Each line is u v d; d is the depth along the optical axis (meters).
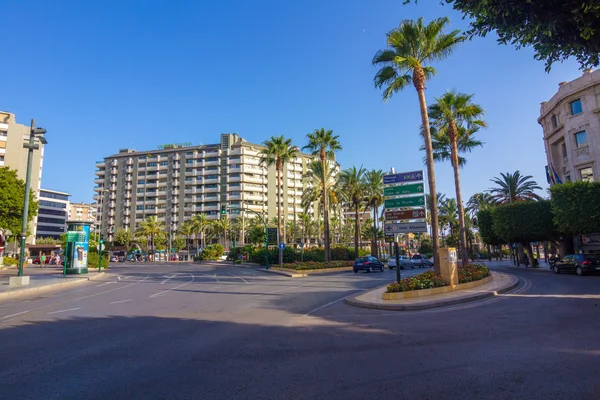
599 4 4.43
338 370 5.58
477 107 25.22
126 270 42.44
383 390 4.72
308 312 11.65
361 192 45.91
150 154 121.62
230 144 116.62
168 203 117.38
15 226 37.03
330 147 39.69
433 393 4.58
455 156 26.20
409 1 5.45
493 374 5.22
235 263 57.38
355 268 35.12
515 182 46.16
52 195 127.31
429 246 76.56
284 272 32.75
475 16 5.45
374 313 11.42
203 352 6.71
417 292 14.12
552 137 39.31
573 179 35.16
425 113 17.44
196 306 12.98
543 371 5.27
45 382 5.18
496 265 47.81
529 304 12.07
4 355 6.60
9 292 17.36
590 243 32.81
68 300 15.15
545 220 34.62
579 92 34.81
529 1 4.70
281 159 43.44
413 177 15.29
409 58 16.95
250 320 10.12
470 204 67.44
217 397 4.59
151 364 5.99
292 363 5.97
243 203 111.06
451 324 9.11
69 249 30.53
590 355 5.99
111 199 123.19
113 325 9.41
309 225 107.50
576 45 5.16
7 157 63.72
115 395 4.68
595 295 13.71
